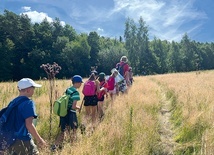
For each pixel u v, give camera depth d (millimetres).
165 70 105188
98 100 8398
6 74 72625
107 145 5363
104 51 93938
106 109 9242
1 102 9211
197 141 5898
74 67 85562
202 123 6570
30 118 4367
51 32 101125
